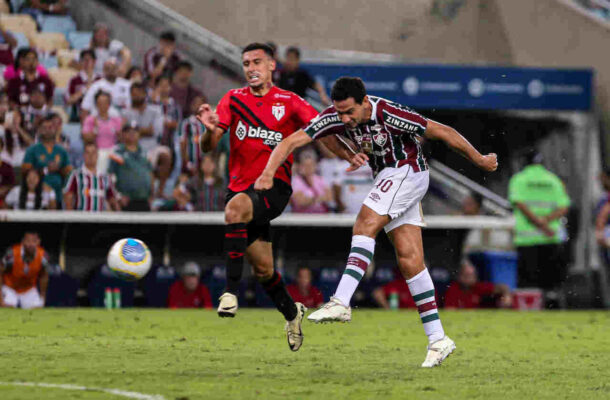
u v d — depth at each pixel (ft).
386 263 151.02
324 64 159.74
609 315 130.41
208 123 61.31
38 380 49.80
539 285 158.81
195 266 141.79
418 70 162.61
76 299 143.23
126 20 166.71
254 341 81.97
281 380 52.16
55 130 151.33
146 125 156.66
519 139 184.14
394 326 104.22
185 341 80.48
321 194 156.25
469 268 152.97
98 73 159.84
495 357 71.51
